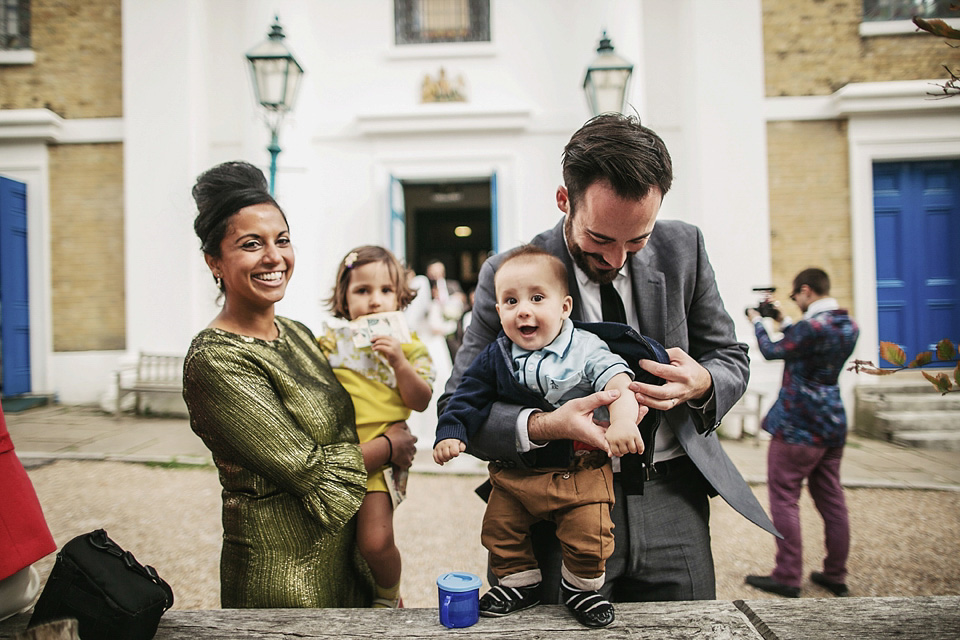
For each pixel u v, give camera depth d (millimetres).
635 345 1386
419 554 3531
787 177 7238
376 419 1912
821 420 2996
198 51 7641
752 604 1366
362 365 1975
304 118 7418
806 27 7227
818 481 3141
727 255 7090
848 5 7199
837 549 3070
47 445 5910
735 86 7086
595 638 1234
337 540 1578
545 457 1353
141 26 7508
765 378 6852
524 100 7676
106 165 7820
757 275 7070
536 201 7590
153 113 7504
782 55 7250
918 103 6938
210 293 7328
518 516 1410
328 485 1454
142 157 7516
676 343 1536
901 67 7168
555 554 1514
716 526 4074
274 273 1523
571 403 1271
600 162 1210
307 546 1479
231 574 1455
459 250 11234
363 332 1962
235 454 1400
